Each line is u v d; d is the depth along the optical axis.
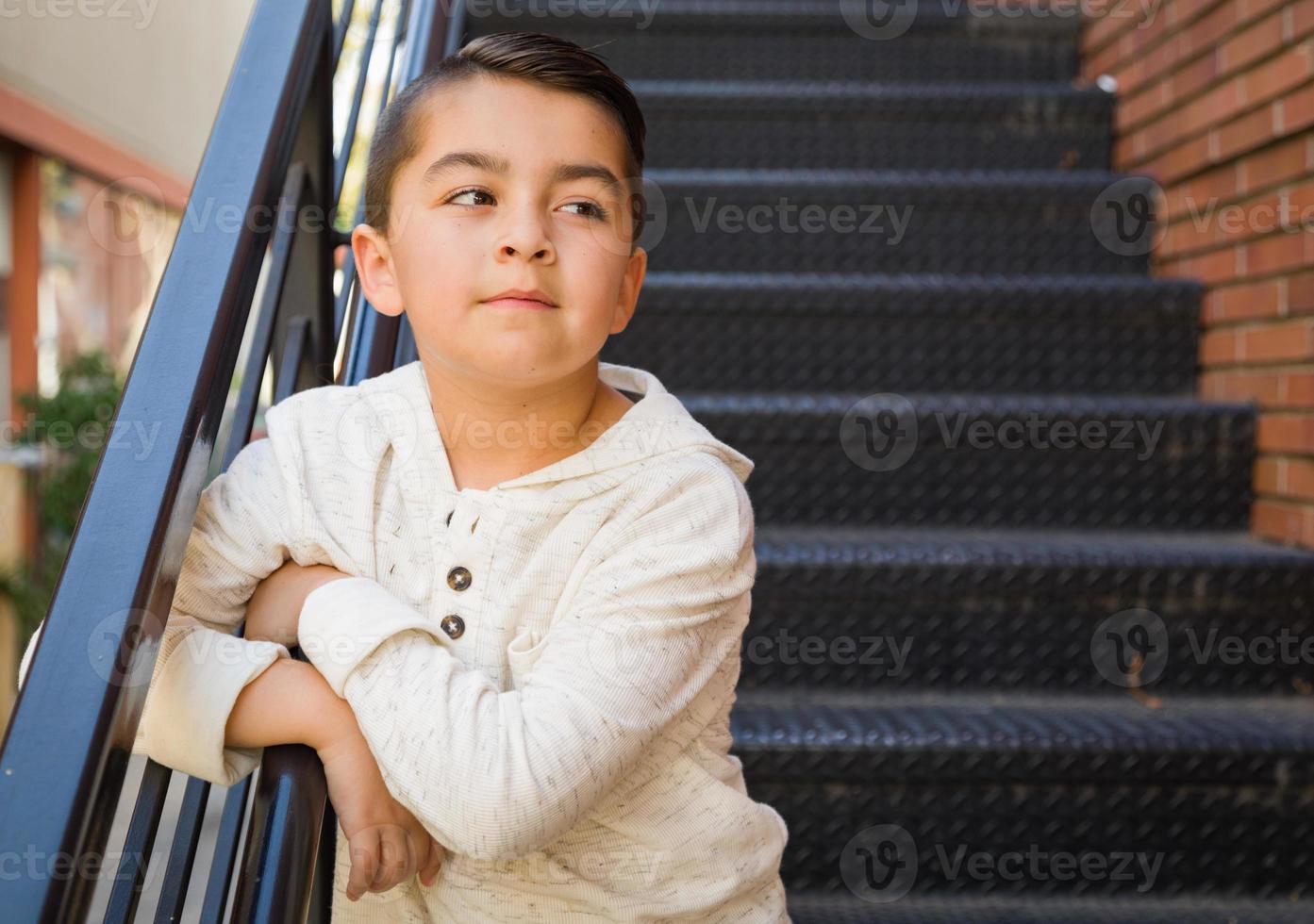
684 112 2.94
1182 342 2.49
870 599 2.01
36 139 5.08
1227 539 2.22
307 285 1.35
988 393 2.49
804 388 2.49
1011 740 1.76
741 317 2.47
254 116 1.04
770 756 1.76
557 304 0.82
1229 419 2.25
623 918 0.88
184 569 0.86
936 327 2.48
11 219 5.26
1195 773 1.76
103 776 0.62
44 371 5.57
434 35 1.58
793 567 1.99
